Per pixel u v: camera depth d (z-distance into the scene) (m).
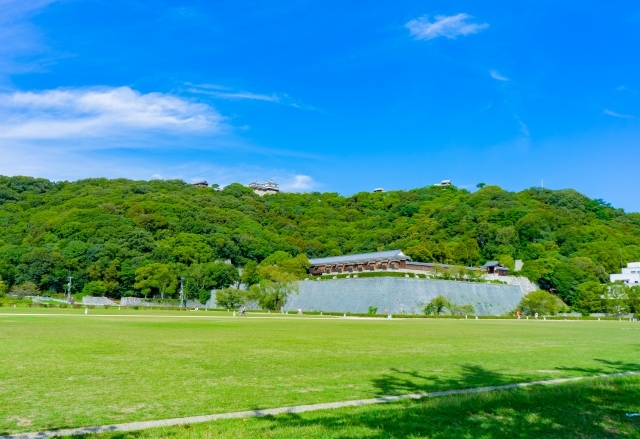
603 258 160.75
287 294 128.50
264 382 20.89
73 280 140.00
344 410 15.66
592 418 14.80
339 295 128.38
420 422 13.94
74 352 29.70
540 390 18.67
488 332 54.12
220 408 16.17
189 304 142.50
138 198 198.50
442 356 30.36
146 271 135.75
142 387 19.59
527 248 166.25
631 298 122.31
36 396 17.88
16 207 192.00
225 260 170.88
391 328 59.38
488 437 12.75
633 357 30.97
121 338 38.81
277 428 13.27
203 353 30.50
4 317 63.47
